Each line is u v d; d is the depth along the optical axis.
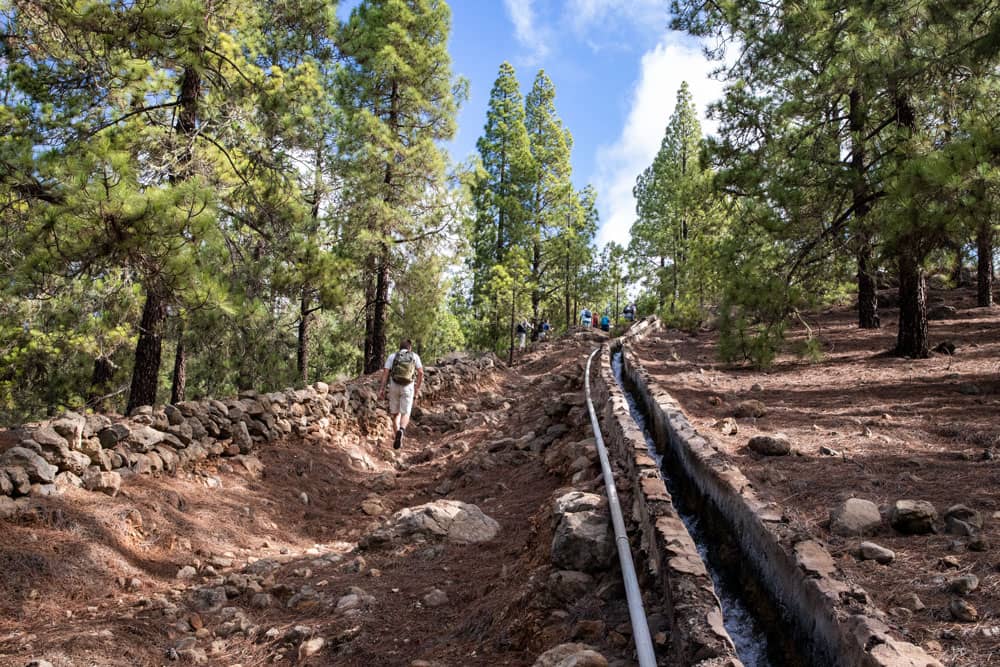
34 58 9.36
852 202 11.16
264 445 8.12
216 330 11.16
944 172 7.01
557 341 32.41
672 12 13.29
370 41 18.52
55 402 15.86
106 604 4.28
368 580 4.93
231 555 5.56
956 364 10.88
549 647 3.36
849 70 9.38
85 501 5.20
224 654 3.88
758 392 10.16
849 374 11.10
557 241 35.47
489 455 8.82
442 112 19.25
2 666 3.31
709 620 2.73
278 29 15.77
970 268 27.06
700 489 5.17
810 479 5.12
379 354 18.16
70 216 6.63
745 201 12.67
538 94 35.94
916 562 3.46
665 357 17.66
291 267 11.38
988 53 7.66
